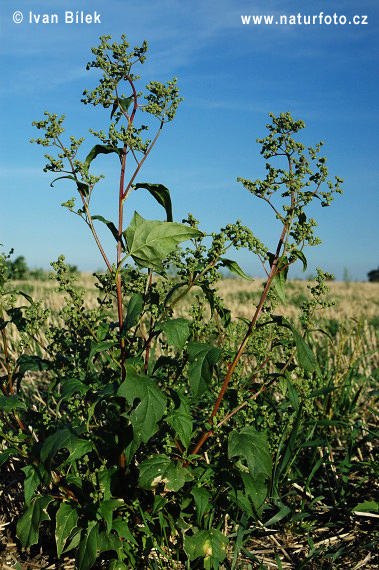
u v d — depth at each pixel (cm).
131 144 268
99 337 307
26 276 2166
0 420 314
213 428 298
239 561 320
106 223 281
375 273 3366
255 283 2095
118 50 271
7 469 402
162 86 275
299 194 278
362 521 361
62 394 277
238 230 275
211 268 284
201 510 285
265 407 352
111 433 320
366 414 531
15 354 531
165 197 288
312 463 417
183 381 333
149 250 275
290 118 277
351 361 552
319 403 467
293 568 316
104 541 285
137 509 303
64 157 271
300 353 270
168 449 297
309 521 366
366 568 313
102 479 295
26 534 293
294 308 1102
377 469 376
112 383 309
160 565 300
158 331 289
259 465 273
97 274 308
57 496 307
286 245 278
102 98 274
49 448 272
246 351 343
